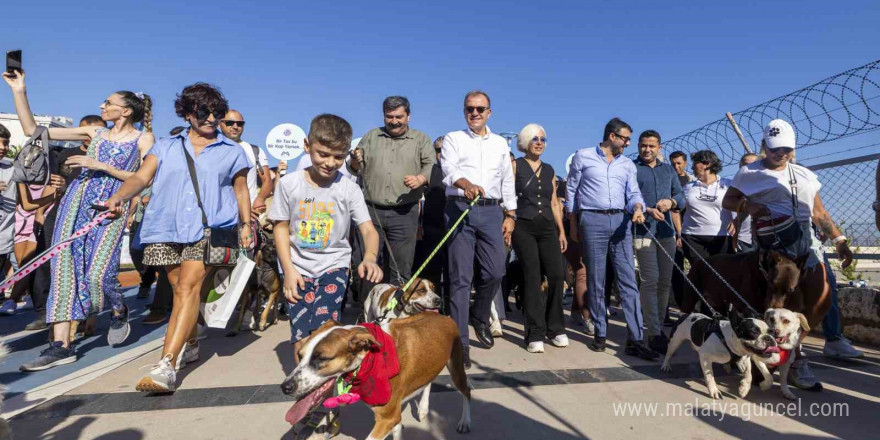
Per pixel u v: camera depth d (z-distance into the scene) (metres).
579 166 5.02
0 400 2.29
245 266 3.65
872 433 2.87
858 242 6.27
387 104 4.58
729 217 6.12
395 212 4.63
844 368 4.26
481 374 3.97
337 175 3.20
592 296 4.89
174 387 3.42
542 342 4.79
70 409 3.10
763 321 3.43
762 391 3.67
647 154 5.62
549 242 5.05
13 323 6.00
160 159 3.62
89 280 4.23
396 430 2.58
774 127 4.01
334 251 3.13
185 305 3.50
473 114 4.45
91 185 4.28
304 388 2.14
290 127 8.54
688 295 4.95
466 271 4.28
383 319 2.82
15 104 4.33
